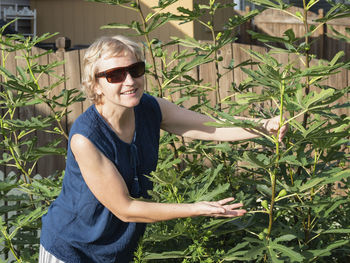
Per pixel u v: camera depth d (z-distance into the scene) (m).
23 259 2.84
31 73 3.23
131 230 2.37
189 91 3.85
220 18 8.96
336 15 2.54
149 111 2.44
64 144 5.62
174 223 2.59
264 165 2.14
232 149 3.12
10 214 4.23
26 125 3.20
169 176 2.33
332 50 8.16
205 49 3.22
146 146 2.40
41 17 9.84
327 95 2.00
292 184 2.54
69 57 5.58
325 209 2.57
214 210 2.08
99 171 2.17
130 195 2.36
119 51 2.13
